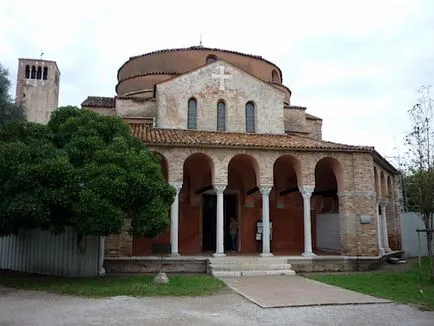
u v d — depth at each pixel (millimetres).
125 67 30156
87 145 15047
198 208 24500
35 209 13516
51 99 62562
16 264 18688
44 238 18000
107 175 14133
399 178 27969
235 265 19000
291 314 10578
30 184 13758
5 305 11188
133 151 15680
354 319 10102
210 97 24250
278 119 24906
